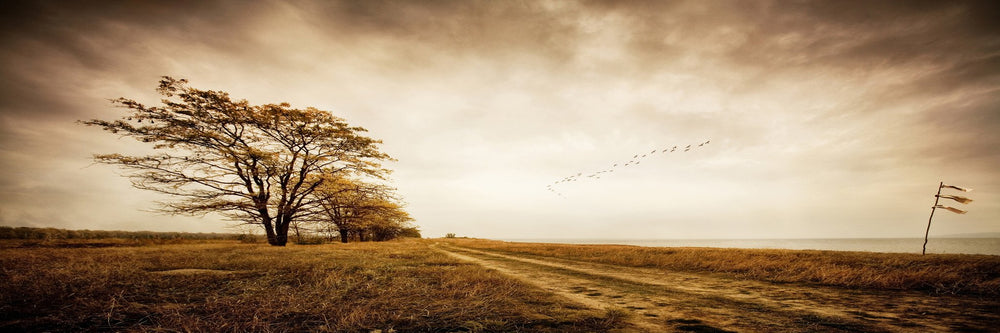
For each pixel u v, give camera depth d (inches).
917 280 242.8
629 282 281.7
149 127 762.2
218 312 135.9
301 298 167.2
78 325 117.1
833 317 157.3
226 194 821.2
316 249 597.0
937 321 149.3
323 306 154.1
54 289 166.6
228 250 500.4
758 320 152.3
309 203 904.9
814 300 200.1
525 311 161.9
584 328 135.3
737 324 145.0
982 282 228.4
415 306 162.9
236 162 824.9
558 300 193.6
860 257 378.6
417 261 410.0
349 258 413.4
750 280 295.0
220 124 833.5
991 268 261.4
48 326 115.0
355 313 141.2
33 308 135.0
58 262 276.4
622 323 144.0
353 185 938.7
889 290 230.5
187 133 770.2
